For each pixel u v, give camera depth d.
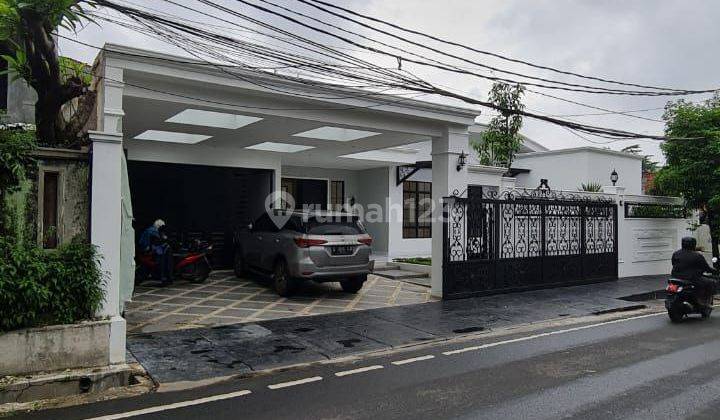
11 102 9.16
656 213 15.91
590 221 13.98
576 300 11.40
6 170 5.70
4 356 5.35
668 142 14.78
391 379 5.94
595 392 5.45
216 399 5.26
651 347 7.48
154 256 11.79
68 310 5.76
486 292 11.70
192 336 7.68
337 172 18.70
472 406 5.04
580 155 19.78
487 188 15.02
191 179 14.49
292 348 7.19
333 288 12.17
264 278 13.17
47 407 5.07
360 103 9.96
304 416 4.78
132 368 6.22
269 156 15.16
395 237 17.72
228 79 8.55
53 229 6.01
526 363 6.62
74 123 7.91
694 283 9.50
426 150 18.83
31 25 5.58
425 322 9.01
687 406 5.04
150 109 9.41
